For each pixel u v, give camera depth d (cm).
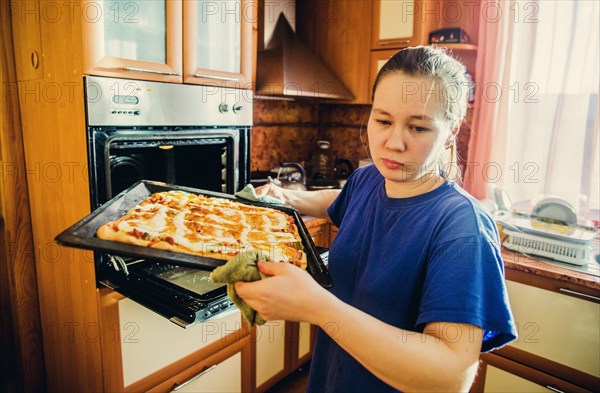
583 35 182
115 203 98
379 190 87
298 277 62
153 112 128
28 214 146
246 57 159
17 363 160
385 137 70
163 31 132
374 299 75
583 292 141
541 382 153
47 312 149
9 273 150
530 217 179
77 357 138
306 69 221
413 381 56
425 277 71
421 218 74
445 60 68
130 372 135
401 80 66
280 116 254
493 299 62
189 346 151
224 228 98
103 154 118
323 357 92
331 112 278
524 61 198
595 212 192
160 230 90
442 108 66
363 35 228
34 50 126
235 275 64
